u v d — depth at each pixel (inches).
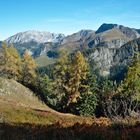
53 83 3211.1
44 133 505.4
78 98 3083.2
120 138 447.5
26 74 3789.4
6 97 2691.9
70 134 488.4
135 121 568.1
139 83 2652.6
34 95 3176.7
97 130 512.7
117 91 2662.4
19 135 488.4
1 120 752.3
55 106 3253.0
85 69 3122.5
